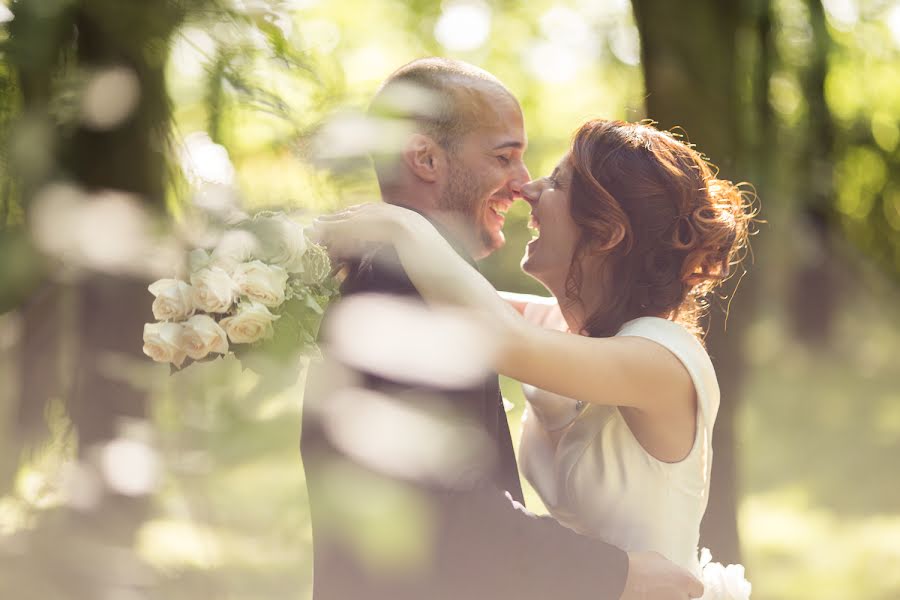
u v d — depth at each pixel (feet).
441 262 6.97
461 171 7.88
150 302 6.70
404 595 6.25
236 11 6.10
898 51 27.48
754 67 18.13
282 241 6.13
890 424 36.58
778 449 33.76
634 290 8.34
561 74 35.04
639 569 7.03
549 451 8.82
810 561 22.25
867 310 49.88
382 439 4.03
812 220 34.47
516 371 7.12
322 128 5.26
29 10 5.70
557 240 8.41
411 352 5.66
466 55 30.73
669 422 7.84
